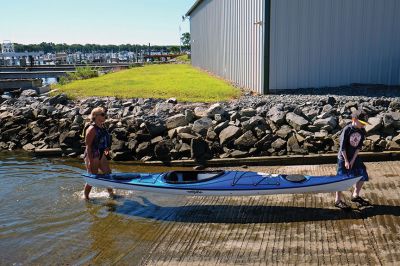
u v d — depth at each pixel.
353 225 6.50
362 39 15.37
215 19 23.47
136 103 14.53
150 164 10.86
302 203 7.53
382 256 5.56
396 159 9.89
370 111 11.54
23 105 16.14
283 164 10.30
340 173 7.07
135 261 5.82
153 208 7.68
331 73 15.44
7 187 9.03
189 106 13.30
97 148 7.95
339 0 14.84
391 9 15.29
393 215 6.75
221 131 11.28
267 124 11.38
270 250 5.90
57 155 12.12
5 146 13.32
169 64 41.81
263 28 14.21
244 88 16.81
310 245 5.97
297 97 13.63
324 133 10.64
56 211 7.62
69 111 14.23
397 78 15.93
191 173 7.96
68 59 60.19
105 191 8.63
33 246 6.33
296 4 14.49
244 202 7.77
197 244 6.22
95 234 6.68
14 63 51.50
